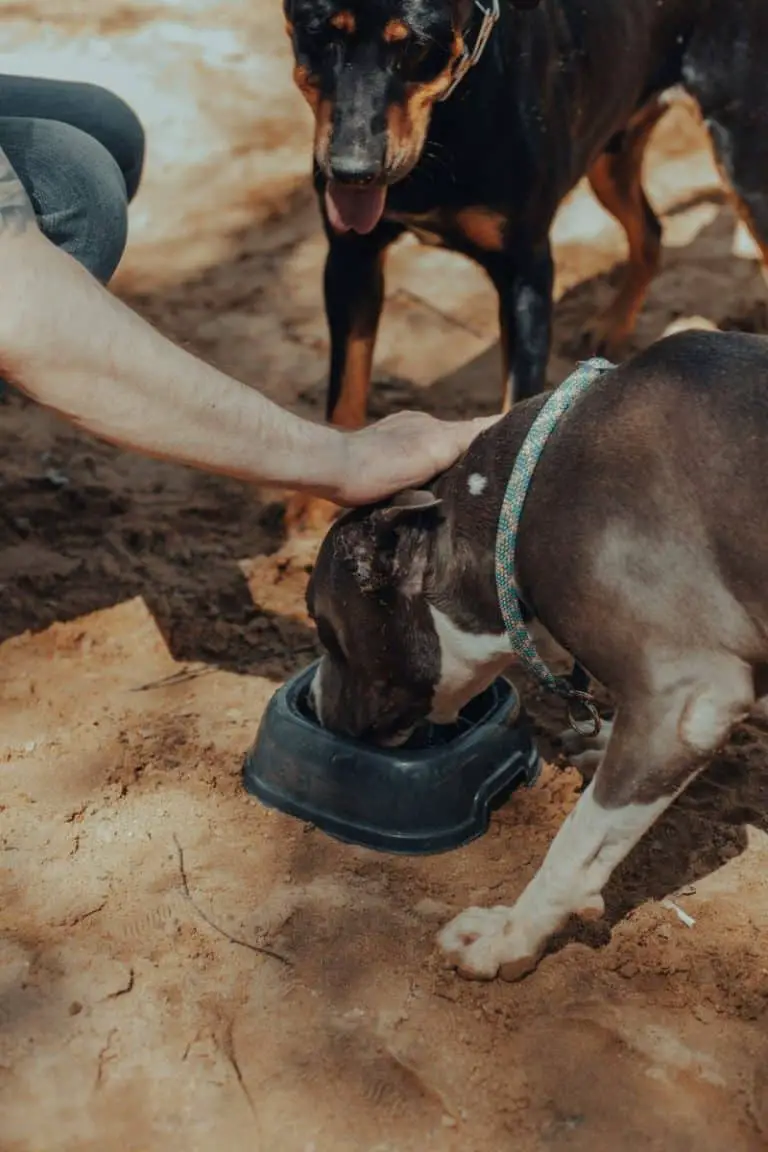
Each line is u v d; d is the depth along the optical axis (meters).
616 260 5.34
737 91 4.29
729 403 2.38
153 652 3.45
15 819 2.92
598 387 2.52
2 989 2.55
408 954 2.64
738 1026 2.51
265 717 3.01
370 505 2.68
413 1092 2.38
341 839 2.90
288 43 6.51
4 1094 2.37
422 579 2.64
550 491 2.46
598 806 2.46
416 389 4.63
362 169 3.42
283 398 4.57
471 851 2.89
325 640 2.80
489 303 5.09
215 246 5.36
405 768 2.83
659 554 2.37
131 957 2.62
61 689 3.31
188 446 2.42
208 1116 2.34
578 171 4.06
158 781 3.04
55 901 2.73
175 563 3.77
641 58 4.20
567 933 2.69
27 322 2.24
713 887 2.80
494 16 3.47
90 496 3.98
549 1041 2.48
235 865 2.83
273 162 5.80
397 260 5.33
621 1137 2.32
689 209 5.64
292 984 2.57
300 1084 2.39
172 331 4.88
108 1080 2.40
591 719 3.15
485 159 3.64
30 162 3.06
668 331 4.94
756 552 2.32
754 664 2.41
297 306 5.05
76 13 6.62
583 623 2.43
